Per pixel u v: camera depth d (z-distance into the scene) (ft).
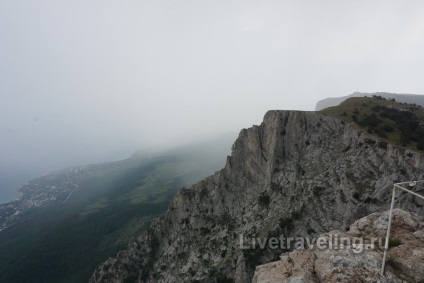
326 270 70.74
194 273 382.63
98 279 536.83
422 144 281.74
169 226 503.61
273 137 396.78
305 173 339.16
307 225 290.35
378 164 276.62
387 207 244.01
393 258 71.15
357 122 346.54
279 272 77.05
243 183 428.97
